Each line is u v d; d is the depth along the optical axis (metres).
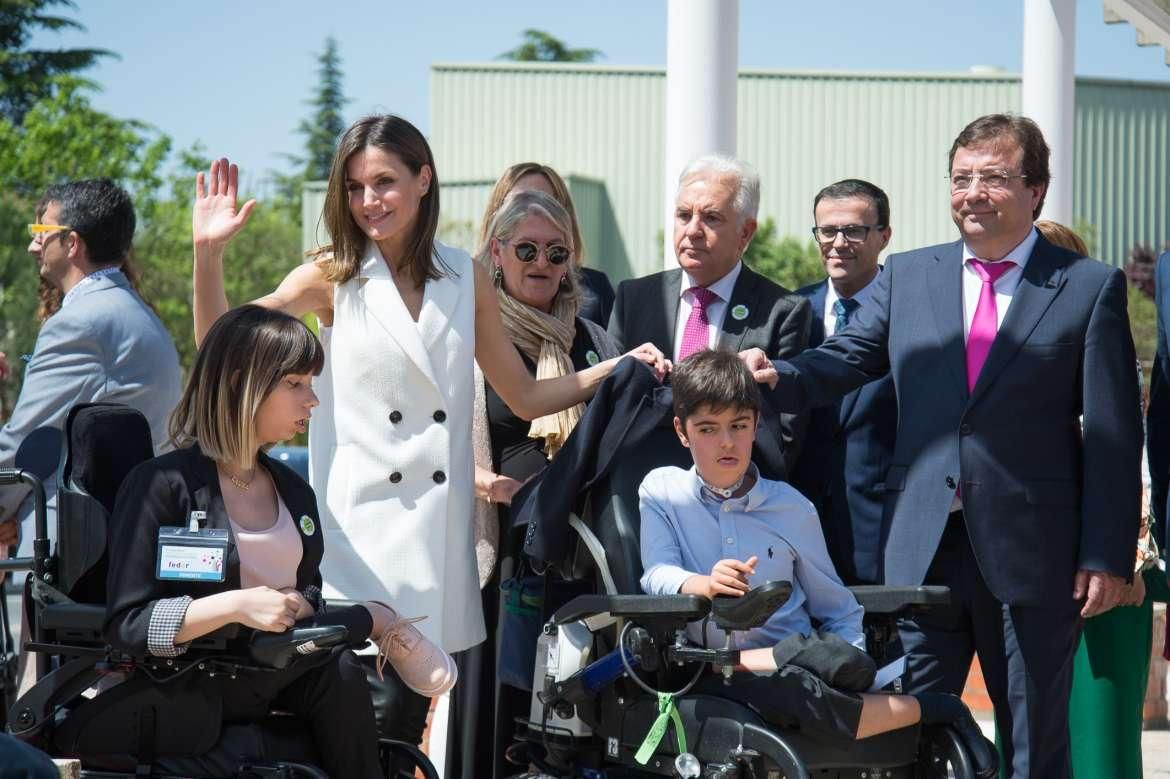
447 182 39.56
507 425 4.41
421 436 3.76
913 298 4.03
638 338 4.48
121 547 3.17
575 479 3.64
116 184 4.58
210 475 3.27
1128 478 3.74
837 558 4.35
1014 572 3.77
